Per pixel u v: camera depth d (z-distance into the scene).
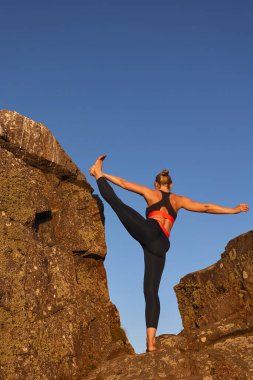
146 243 5.90
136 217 5.92
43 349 5.77
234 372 5.13
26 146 6.57
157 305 5.69
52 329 5.93
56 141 6.91
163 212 6.02
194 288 7.54
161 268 5.87
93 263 6.90
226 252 7.12
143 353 5.55
